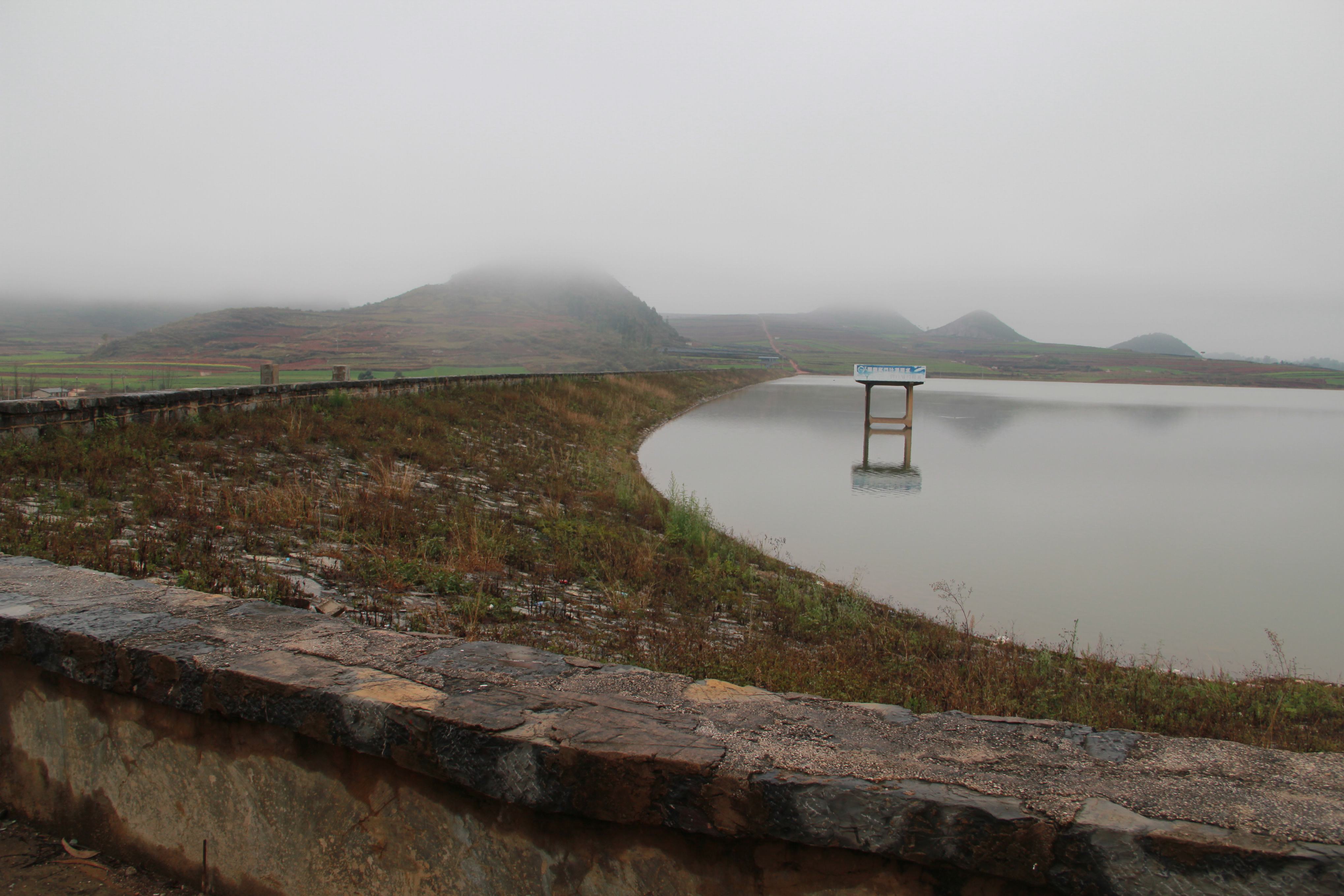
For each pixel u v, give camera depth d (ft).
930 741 7.24
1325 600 38.32
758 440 104.63
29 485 27.35
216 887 8.79
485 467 50.62
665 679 8.69
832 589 34.42
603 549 34.14
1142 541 51.44
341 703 7.61
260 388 50.06
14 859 9.38
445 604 22.62
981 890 6.09
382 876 7.82
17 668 10.02
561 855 7.07
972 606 35.78
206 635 9.34
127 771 9.27
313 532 27.73
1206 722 20.17
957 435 122.11
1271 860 5.26
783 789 6.26
